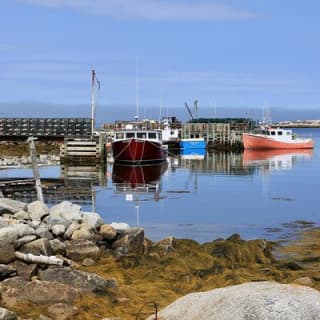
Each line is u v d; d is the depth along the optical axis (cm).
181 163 6175
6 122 6322
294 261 1608
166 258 1473
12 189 3278
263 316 601
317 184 4166
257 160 6706
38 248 1363
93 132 6488
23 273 1221
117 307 1096
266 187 3972
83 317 1036
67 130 6306
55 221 1606
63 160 5638
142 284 1289
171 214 2736
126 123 8756
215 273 1375
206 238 2119
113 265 1430
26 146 6378
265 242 1662
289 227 2378
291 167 5703
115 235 1553
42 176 4391
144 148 5797
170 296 1195
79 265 1417
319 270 1470
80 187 3788
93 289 1154
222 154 7931
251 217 2656
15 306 1060
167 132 8456
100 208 2911
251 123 10250
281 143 8681
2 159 4931
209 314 640
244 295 639
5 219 1600
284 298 618
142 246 1555
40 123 6312
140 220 2552
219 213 2781
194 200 3266
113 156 5906
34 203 1720
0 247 1261
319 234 2191
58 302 1086
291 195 3531
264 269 1436
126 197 3359
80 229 1533
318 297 623
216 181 4362
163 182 4262
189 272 1373
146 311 1073
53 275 1182
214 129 9038
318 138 13900
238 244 1611
